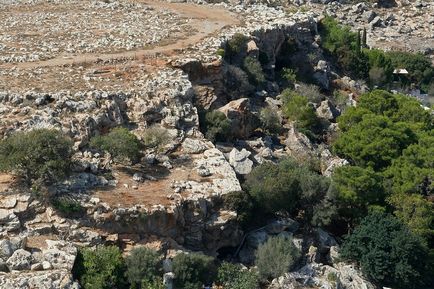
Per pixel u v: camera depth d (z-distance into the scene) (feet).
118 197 149.79
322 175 187.93
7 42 235.40
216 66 214.07
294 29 279.49
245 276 144.36
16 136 151.74
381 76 316.81
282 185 166.20
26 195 144.46
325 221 168.14
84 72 205.46
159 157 170.40
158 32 252.42
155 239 145.79
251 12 301.63
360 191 176.14
